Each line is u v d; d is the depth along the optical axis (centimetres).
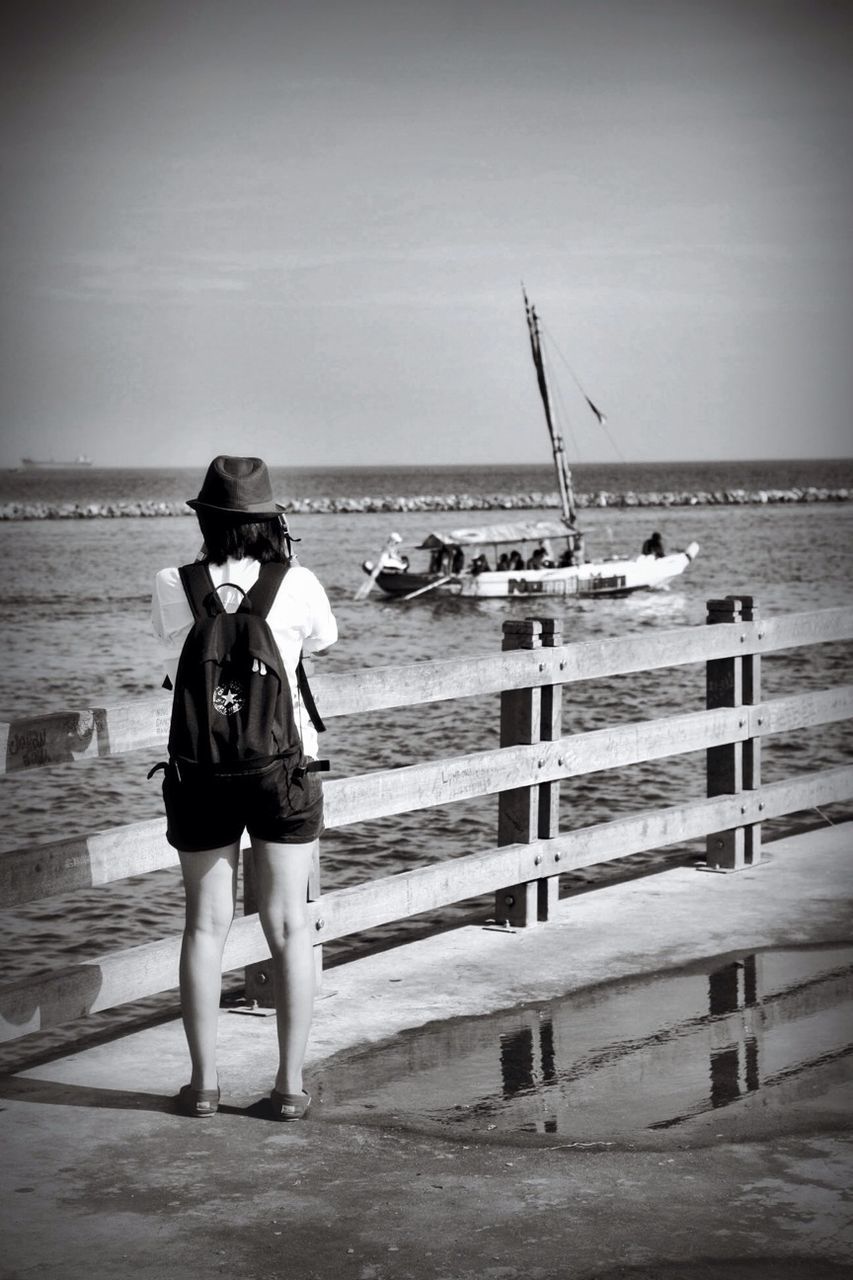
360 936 870
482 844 1228
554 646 570
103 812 1511
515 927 578
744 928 575
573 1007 487
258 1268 311
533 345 4653
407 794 514
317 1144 377
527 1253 317
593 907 609
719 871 668
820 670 2838
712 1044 451
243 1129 387
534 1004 490
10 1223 331
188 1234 327
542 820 582
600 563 4797
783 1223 331
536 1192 348
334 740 1961
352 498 18550
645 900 618
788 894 627
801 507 14325
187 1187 351
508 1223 332
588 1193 347
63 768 1744
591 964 532
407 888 521
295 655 377
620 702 2347
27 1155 370
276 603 371
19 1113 399
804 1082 419
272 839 378
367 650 3553
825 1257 315
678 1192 347
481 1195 346
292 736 368
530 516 12500
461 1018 477
